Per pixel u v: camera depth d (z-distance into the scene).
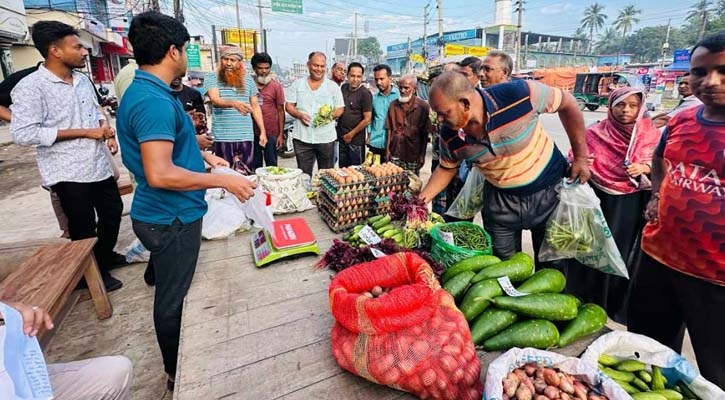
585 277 2.56
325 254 2.00
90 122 2.68
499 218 2.12
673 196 1.58
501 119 1.71
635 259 2.54
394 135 3.87
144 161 1.47
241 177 1.70
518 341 1.35
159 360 2.23
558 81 28.69
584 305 1.54
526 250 3.68
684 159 1.53
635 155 2.36
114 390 1.47
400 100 3.76
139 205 1.67
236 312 1.62
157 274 1.78
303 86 4.15
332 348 1.30
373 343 1.19
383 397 1.20
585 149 1.97
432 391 1.14
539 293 1.48
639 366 1.30
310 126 4.18
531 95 1.72
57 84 2.47
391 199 2.11
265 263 1.99
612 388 1.11
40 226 4.33
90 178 2.62
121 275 3.12
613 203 2.47
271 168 2.81
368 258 1.79
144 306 2.73
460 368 1.16
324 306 1.66
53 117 2.47
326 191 2.46
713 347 1.58
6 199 5.34
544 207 2.04
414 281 1.32
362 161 4.87
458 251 1.71
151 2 13.29
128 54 26.38
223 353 1.37
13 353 0.97
